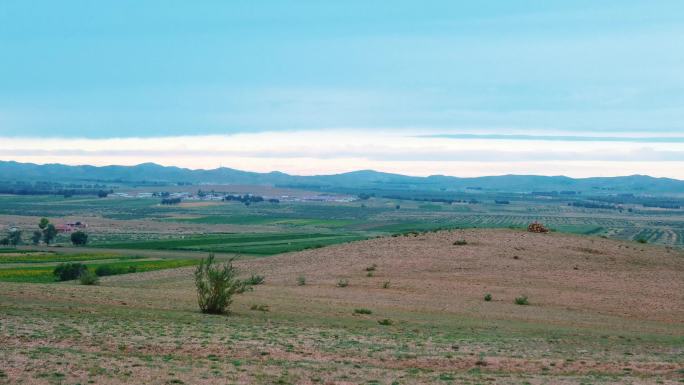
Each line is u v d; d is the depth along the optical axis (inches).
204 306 1752.0
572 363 1205.1
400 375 1054.4
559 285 2502.5
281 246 6717.5
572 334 1652.3
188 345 1221.7
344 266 2970.0
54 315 1493.6
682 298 2308.1
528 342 1464.1
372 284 2551.7
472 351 1300.4
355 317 1797.5
